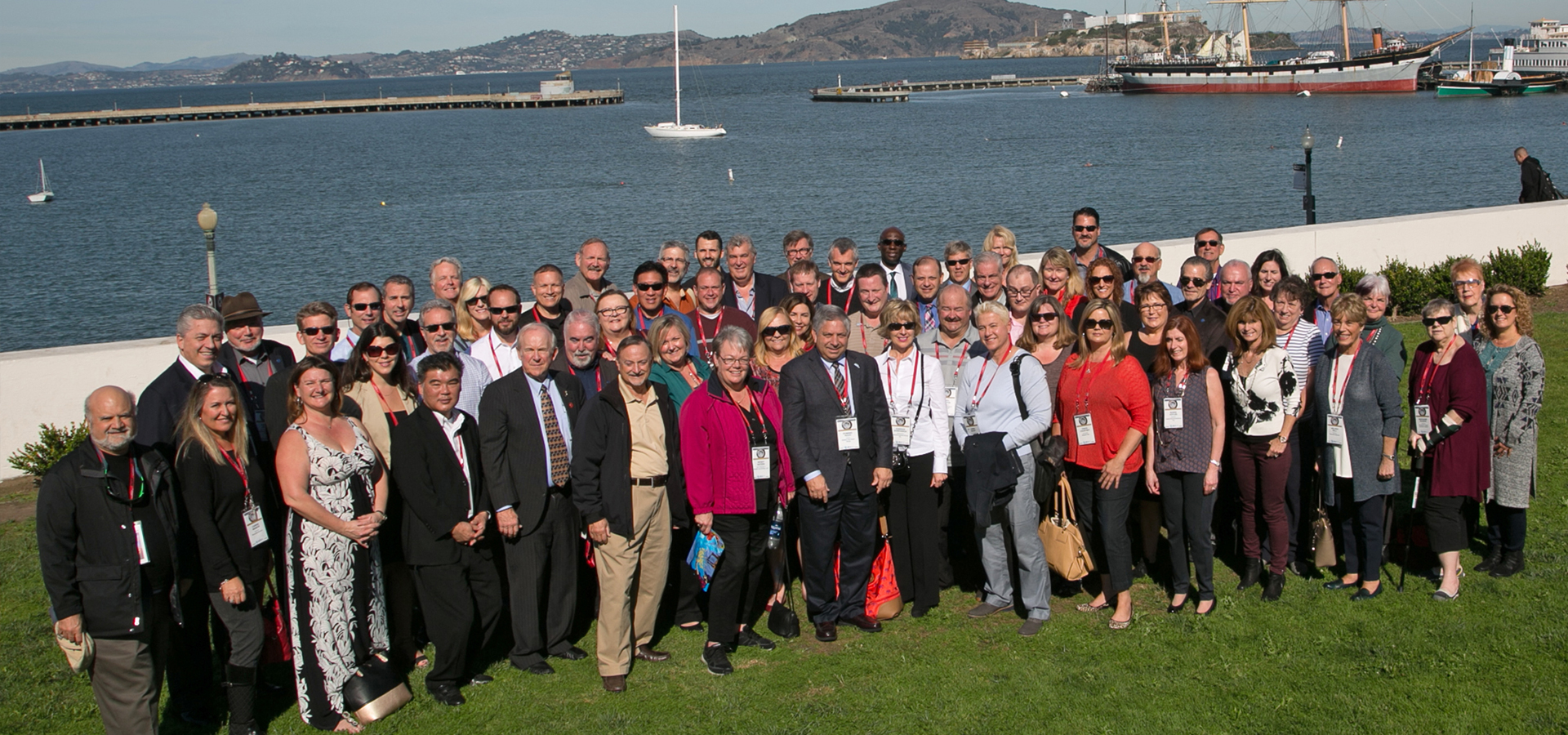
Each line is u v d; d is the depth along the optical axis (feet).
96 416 15.06
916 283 25.07
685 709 17.58
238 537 16.37
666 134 282.97
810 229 128.06
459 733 17.01
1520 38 359.87
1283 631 19.27
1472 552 22.38
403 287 23.13
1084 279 27.22
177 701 17.72
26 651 19.84
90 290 105.09
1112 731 16.39
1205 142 215.72
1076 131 254.68
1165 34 440.04
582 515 17.95
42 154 286.05
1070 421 20.21
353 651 17.37
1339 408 20.22
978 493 19.72
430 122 398.62
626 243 122.93
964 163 196.44
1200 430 19.66
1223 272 22.98
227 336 20.71
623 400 18.04
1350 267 45.19
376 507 17.51
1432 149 182.80
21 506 29.04
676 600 22.06
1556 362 35.58
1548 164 156.04
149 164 245.04
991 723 16.75
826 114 370.94
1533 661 17.71
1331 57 370.32
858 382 19.58
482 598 18.72
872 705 17.47
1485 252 47.57
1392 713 16.52
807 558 19.90
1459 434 19.65
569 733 16.92
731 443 18.70
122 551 15.37
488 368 22.77
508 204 159.33
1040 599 20.04
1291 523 21.70
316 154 260.42
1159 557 23.18
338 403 17.21
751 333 24.49
